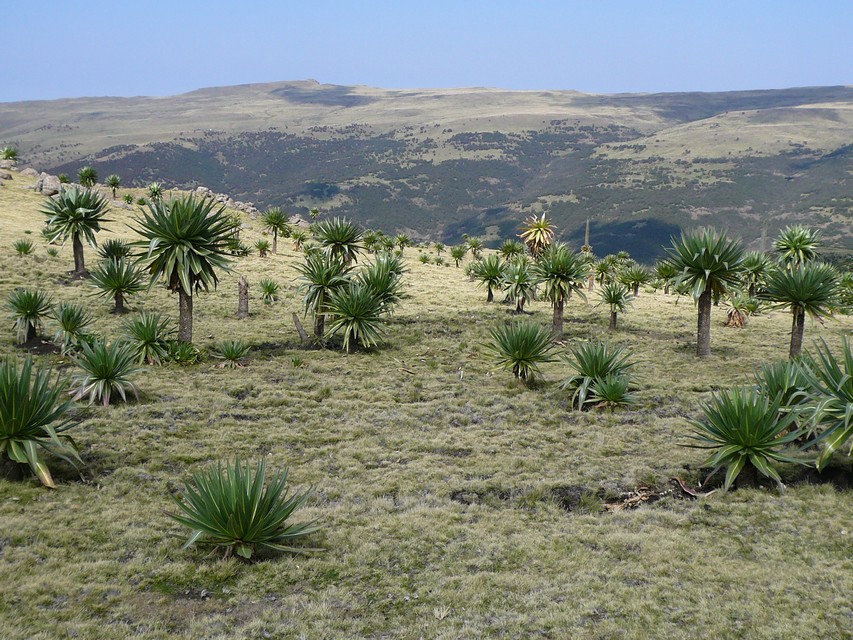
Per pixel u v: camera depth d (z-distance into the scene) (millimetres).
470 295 38000
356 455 12648
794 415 10852
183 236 19078
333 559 8164
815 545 8625
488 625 6664
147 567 7656
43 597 6758
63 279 30844
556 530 9344
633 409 16141
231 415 14680
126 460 11359
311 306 23438
